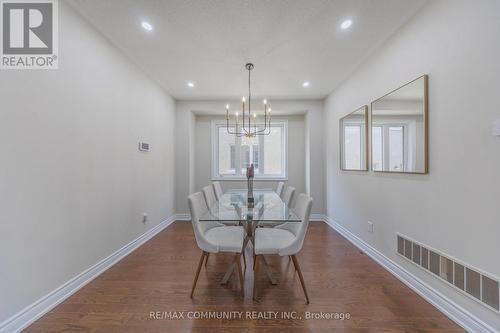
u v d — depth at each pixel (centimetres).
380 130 244
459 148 153
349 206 325
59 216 177
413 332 147
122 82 261
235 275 222
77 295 186
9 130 143
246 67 296
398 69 215
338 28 214
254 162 500
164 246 301
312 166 442
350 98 320
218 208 236
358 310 168
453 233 158
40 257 161
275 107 441
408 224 204
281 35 225
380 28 214
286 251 181
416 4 183
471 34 144
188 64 289
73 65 191
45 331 147
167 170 399
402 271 210
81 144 199
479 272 140
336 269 234
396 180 220
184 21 204
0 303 137
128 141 274
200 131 492
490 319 134
